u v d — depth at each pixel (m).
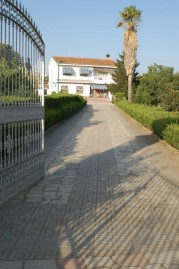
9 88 6.19
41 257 4.37
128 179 8.39
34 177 7.67
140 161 10.63
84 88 67.25
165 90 27.42
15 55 6.43
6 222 5.49
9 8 6.05
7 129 6.22
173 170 9.44
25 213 5.90
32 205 6.31
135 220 5.67
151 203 6.55
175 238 4.98
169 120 14.15
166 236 5.04
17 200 6.55
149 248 4.66
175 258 4.38
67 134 17.05
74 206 6.32
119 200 6.72
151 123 16.67
